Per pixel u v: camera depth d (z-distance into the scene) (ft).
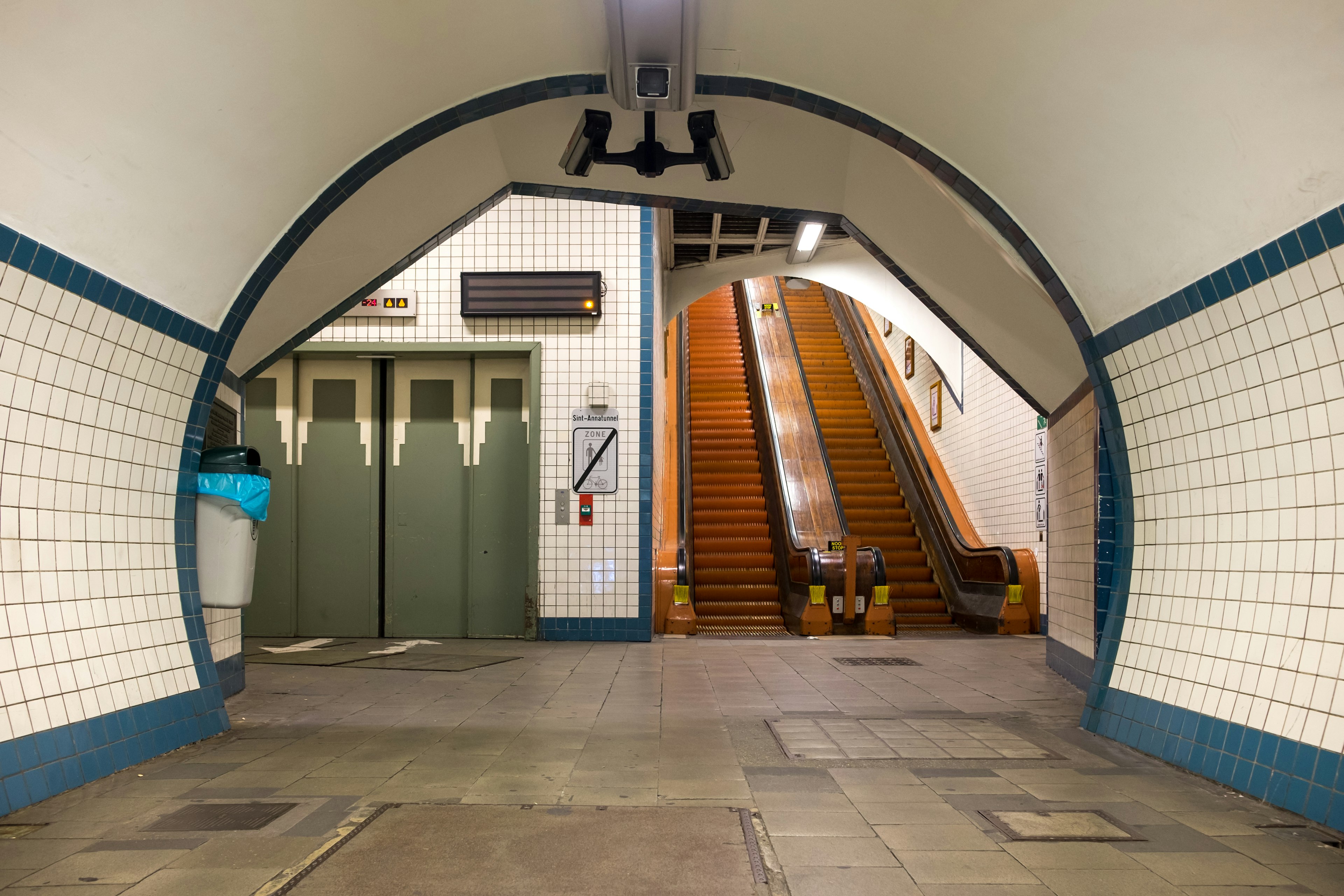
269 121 11.73
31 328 9.90
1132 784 10.72
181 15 9.41
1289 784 9.65
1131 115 10.70
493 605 27.22
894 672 20.61
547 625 26.48
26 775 9.60
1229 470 11.59
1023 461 32.22
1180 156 10.50
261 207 12.89
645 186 19.27
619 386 26.94
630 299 27.14
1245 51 8.83
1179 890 7.30
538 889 7.21
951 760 11.85
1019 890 7.27
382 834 8.59
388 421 27.86
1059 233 13.60
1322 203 9.19
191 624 13.29
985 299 19.19
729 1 12.71
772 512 39.45
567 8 12.73
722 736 13.23
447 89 13.93
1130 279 12.72
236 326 13.64
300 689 17.62
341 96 12.44
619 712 15.17
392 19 11.73
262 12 10.16
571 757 11.85
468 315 27.02
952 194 15.19
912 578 37.60
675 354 44.98
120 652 11.53
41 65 8.66
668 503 37.24
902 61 12.96
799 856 8.04
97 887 7.25
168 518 12.98
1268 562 10.80
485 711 15.25
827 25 12.87
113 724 11.12
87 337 10.75
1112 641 14.15
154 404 12.37
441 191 17.33
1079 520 19.54
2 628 9.58
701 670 20.74
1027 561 30.89
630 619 26.53
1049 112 11.80
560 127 16.90
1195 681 11.85
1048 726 14.34
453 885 7.29
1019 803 9.81
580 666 21.11
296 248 13.99
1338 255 9.15
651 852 8.10
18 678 9.71
